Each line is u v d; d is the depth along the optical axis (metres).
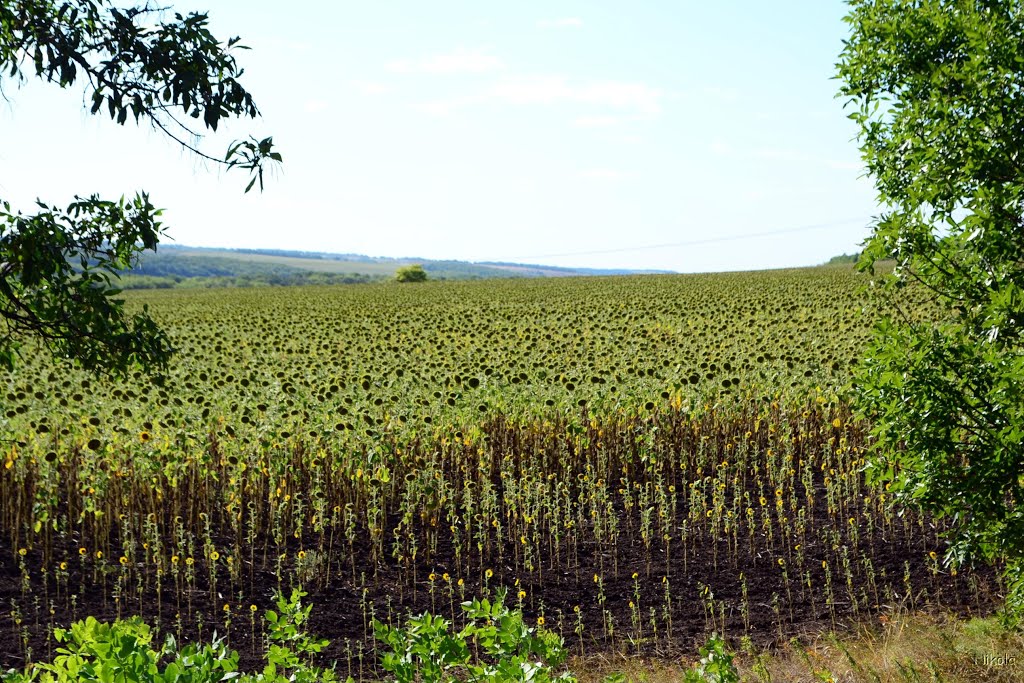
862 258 7.09
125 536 9.93
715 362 19.62
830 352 19.88
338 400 15.08
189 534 10.01
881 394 6.66
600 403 14.34
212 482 12.07
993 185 6.55
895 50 7.03
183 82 6.45
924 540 10.29
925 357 6.46
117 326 6.84
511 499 11.70
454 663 4.98
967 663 7.00
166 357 6.96
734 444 13.73
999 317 6.30
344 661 7.93
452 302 46.34
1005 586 8.82
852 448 13.12
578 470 13.13
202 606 8.98
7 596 8.83
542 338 26.62
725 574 9.84
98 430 12.72
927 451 6.54
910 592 9.06
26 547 9.89
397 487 12.12
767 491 12.30
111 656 4.30
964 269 6.82
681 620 8.87
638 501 12.05
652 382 16.44
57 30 6.36
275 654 4.76
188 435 12.45
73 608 8.69
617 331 28.25
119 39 6.41
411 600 9.32
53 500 10.23
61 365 19.80
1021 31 6.63
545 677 4.82
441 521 11.38
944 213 6.83
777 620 8.73
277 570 9.53
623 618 8.96
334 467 12.30
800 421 14.38
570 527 11.20
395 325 32.94
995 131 6.52
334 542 10.68
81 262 6.72
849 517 11.16
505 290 56.59
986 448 6.41
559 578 9.88
